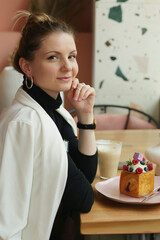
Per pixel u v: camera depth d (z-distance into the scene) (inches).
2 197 36.8
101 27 135.5
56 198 39.4
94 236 52.3
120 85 140.6
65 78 41.8
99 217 38.6
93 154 47.8
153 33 136.7
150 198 42.0
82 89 46.3
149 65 139.3
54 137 39.9
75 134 54.8
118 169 55.1
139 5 134.3
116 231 38.1
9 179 37.5
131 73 139.8
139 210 40.4
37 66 41.4
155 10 135.0
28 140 38.1
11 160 37.9
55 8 156.2
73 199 40.4
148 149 52.1
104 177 51.4
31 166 38.1
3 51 154.2
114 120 117.7
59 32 40.7
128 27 135.9
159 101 142.3
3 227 36.2
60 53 40.7
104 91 140.6
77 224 41.3
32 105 41.5
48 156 39.2
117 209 40.8
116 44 137.0
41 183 39.3
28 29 41.6
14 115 40.1
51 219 39.3
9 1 154.8
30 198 39.6
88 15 162.7
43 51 40.5
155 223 38.4
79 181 41.2
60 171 39.1
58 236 54.2
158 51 138.3
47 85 42.1
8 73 67.1
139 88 141.2
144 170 43.0
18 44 44.1
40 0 153.6
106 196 42.4
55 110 50.9
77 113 47.6
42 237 39.0
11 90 67.1
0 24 156.3
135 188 42.3
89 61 161.0
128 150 65.9
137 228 38.3
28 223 39.4
